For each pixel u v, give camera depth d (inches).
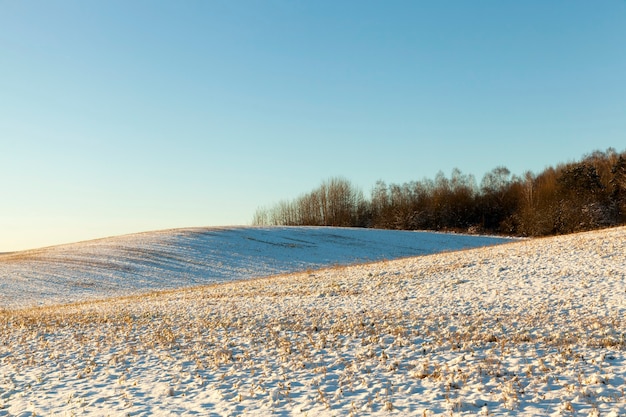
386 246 2470.5
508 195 3710.6
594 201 2886.3
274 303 893.2
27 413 394.6
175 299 1128.8
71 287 1701.5
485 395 350.0
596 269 855.7
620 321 536.4
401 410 335.3
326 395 380.5
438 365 430.6
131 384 454.6
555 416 304.2
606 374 373.1
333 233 2790.4
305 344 546.3
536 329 536.4
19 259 2297.0
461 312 666.8
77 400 416.8
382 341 538.0
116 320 820.6
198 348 571.5
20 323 844.0
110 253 2274.9
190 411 372.2
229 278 1812.3
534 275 883.4
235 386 421.4
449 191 3902.6
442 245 2541.8
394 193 4185.5
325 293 954.7
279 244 2452.0
